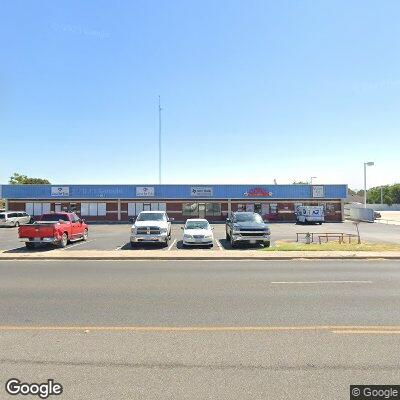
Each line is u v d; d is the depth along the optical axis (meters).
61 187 57.16
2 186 56.88
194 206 57.69
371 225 45.81
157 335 6.60
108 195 57.25
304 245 22.22
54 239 21.70
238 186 57.62
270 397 4.39
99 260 17.38
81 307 8.59
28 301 9.19
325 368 5.18
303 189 57.50
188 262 16.61
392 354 5.68
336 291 10.23
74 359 5.52
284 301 9.09
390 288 10.64
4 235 32.88
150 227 22.56
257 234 22.09
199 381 4.80
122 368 5.20
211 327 7.05
